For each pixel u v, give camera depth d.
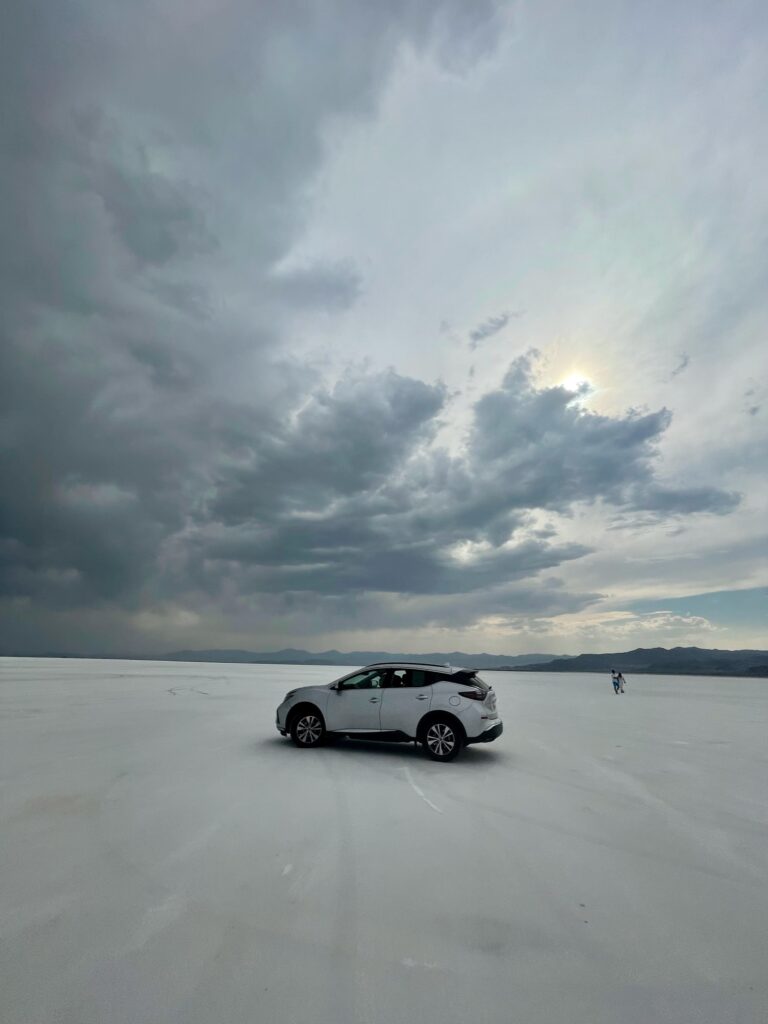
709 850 5.20
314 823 5.67
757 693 30.98
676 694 29.30
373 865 4.63
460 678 9.40
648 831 5.71
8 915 3.68
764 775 8.41
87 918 3.65
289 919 3.68
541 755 9.80
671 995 2.97
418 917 3.76
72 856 4.69
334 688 9.84
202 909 3.80
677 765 9.08
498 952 3.35
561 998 2.92
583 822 5.97
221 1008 2.77
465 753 9.83
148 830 5.34
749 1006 2.89
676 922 3.79
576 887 4.32
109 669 39.19
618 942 3.50
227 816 5.81
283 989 2.93
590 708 19.52
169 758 8.55
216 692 20.91
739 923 3.79
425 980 3.04
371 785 7.29
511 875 4.52
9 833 5.20
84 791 6.62
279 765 8.31
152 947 3.31
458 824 5.78
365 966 3.16
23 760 8.18
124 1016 2.70
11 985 2.93
